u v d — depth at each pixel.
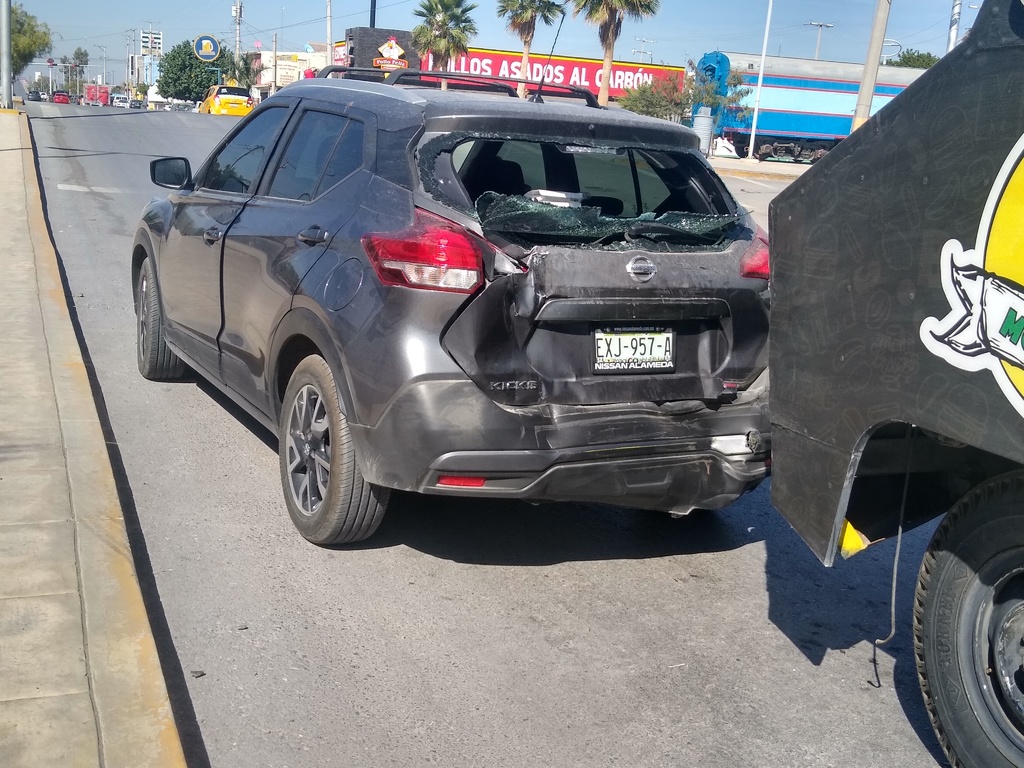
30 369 6.40
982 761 2.92
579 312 3.86
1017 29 2.50
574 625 3.97
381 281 3.84
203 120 34.25
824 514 3.26
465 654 3.69
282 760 3.02
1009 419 2.58
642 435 3.96
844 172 3.07
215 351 5.37
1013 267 2.54
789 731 3.36
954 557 3.01
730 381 4.21
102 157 21.45
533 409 3.84
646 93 42.81
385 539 4.60
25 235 11.24
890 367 2.96
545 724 3.30
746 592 4.38
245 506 4.85
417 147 4.09
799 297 3.29
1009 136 2.53
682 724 3.36
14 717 2.97
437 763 3.06
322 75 5.50
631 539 4.86
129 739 2.92
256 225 4.86
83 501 4.50
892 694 3.63
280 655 3.59
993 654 2.89
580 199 4.68
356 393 3.89
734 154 48.91
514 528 4.86
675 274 4.05
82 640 3.40
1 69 30.50
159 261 6.23
